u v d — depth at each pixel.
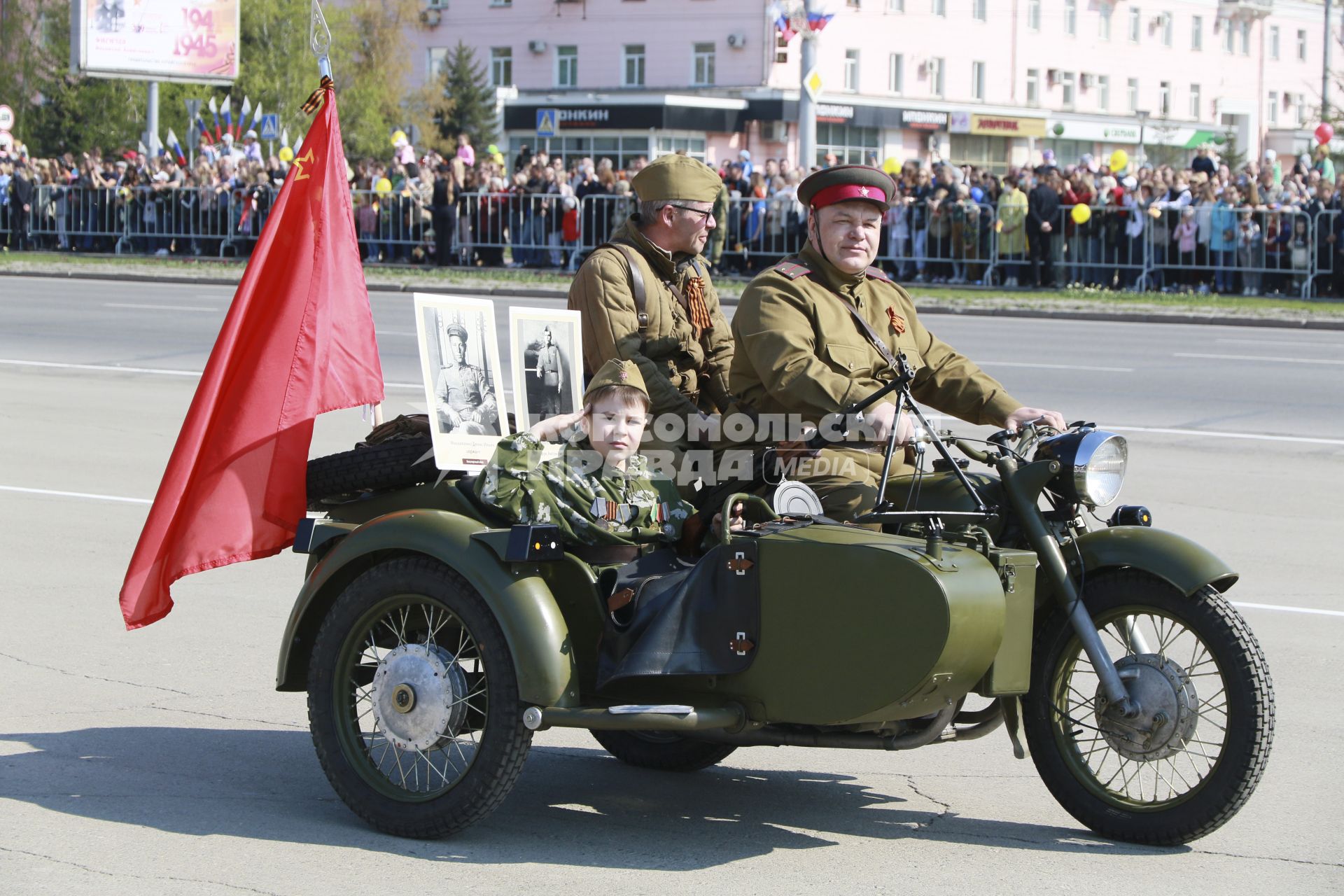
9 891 5.45
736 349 6.81
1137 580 6.02
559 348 6.75
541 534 5.84
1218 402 19.14
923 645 5.46
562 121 75.88
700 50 79.38
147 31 52.09
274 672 8.46
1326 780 6.86
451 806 5.91
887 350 6.77
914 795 6.73
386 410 18.00
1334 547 11.66
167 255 44.25
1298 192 33.12
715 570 5.89
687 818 6.40
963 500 6.14
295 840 6.04
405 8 85.38
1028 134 87.62
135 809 6.36
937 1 83.56
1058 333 27.22
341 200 6.89
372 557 6.26
